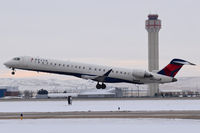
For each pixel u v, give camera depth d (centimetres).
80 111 9181
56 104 12119
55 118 7762
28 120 7519
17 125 6819
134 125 6656
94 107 10550
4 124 6975
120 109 9794
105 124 6812
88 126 6588
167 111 8931
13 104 12538
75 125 6731
